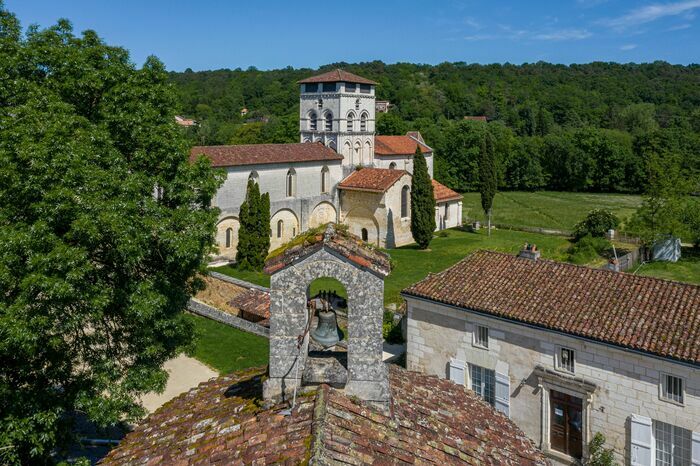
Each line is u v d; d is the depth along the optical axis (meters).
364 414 10.30
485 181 77.69
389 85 197.25
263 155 60.81
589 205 109.44
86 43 27.67
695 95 199.88
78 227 18.80
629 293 25.28
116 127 25.27
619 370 23.27
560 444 25.36
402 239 68.31
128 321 23.39
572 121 175.62
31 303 18.16
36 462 20.53
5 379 19.62
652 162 67.62
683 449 22.19
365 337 10.72
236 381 13.82
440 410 12.03
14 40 25.52
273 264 10.90
